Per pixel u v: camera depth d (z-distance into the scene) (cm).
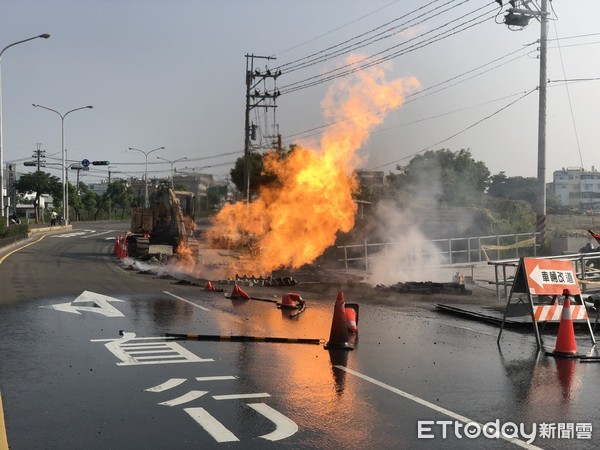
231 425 594
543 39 2775
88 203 11131
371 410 652
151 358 893
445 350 986
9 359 873
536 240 2772
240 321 1249
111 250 3709
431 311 1454
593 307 1317
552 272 1063
